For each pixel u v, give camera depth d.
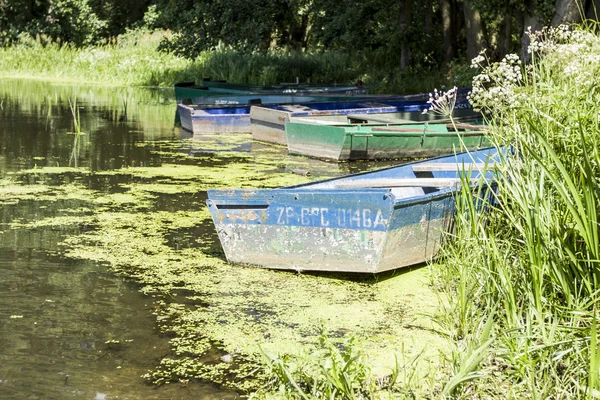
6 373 4.14
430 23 24.33
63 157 11.16
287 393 3.90
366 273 5.92
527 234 4.73
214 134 14.55
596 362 3.62
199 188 9.08
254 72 25.33
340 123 12.49
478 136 11.71
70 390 3.98
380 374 4.22
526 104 5.38
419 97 16.62
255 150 12.54
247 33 20.22
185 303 5.28
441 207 6.00
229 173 10.13
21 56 29.44
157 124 15.77
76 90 23.56
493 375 4.12
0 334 4.66
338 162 11.37
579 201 4.15
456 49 23.81
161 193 8.75
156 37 31.02
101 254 6.36
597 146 4.72
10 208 7.86
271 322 4.97
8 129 14.12
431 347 4.61
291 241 5.86
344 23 26.31
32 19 32.47
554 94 5.27
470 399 3.90
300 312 5.15
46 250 6.44
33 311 5.06
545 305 4.47
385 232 5.54
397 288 5.63
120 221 7.45
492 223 5.47
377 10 25.47
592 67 5.19
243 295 5.45
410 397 3.94
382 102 15.78
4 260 6.14
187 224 7.39
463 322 4.78
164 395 3.96
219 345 4.60
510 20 20.67
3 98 20.09
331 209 5.68
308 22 32.97
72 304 5.21
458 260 5.39
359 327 4.91
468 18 20.27
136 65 27.33
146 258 6.28
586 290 4.36
